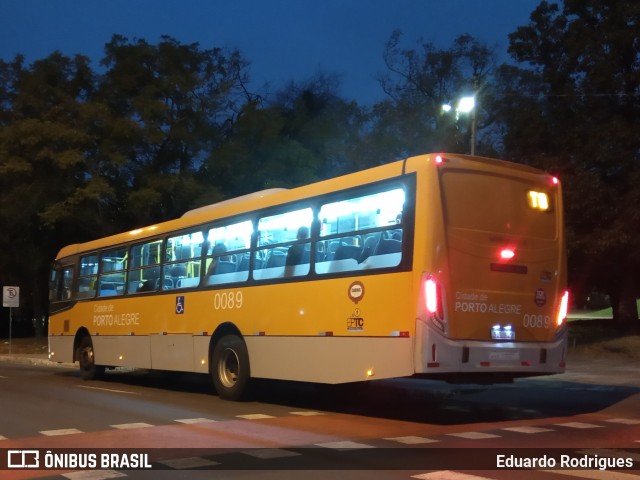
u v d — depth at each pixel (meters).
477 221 9.76
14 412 11.38
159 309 14.75
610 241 20.50
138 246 15.88
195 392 14.55
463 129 30.66
